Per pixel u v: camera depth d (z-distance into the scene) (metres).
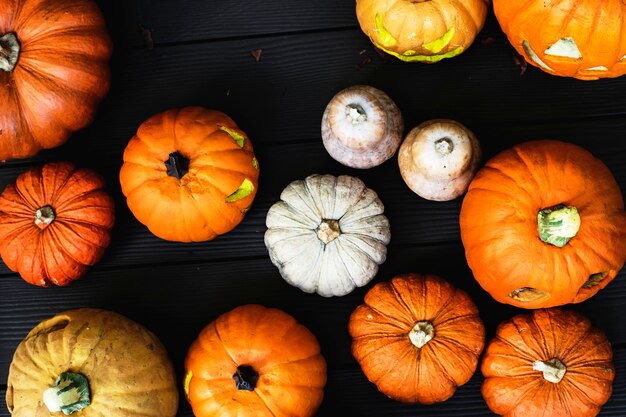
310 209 0.69
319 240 0.69
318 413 0.73
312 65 0.76
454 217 0.74
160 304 0.75
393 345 0.67
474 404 0.73
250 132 0.76
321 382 0.69
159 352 0.69
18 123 0.69
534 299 0.66
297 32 0.76
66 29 0.68
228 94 0.76
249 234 0.75
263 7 0.76
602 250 0.63
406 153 0.69
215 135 0.68
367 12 0.68
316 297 0.74
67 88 0.69
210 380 0.66
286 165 0.75
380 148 0.70
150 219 0.68
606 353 0.67
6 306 0.75
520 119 0.74
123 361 0.66
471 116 0.75
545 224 0.62
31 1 0.68
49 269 0.70
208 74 0.76
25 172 0.72
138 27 0.77
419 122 0.75
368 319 0.68
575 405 0.66
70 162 0.72
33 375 0.66
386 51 0.71
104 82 0.71
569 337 0.66
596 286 0.66
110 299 0.75
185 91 0.76
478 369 0.72
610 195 0.64
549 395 0.66
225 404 0.66
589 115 0.74
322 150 0.75
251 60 0.76
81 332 0.66
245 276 0.75
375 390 0.73
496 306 0.73
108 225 0.71
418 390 0.67
